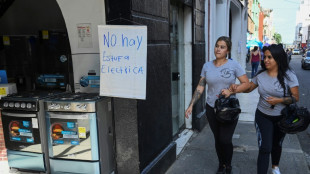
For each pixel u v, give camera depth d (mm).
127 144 2910
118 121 2908
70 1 3236
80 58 3379
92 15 3221
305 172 3551
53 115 2959
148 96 3053
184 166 3777
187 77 5246
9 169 3408
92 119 2861
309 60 21391
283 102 2779
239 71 3045
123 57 2676
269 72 2887
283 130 2818
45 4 3812
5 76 3789
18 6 3947
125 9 2680
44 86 3801
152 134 3211
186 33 5137
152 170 3125
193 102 3305
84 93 3303
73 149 2969
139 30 2590
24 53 4086
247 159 4000
